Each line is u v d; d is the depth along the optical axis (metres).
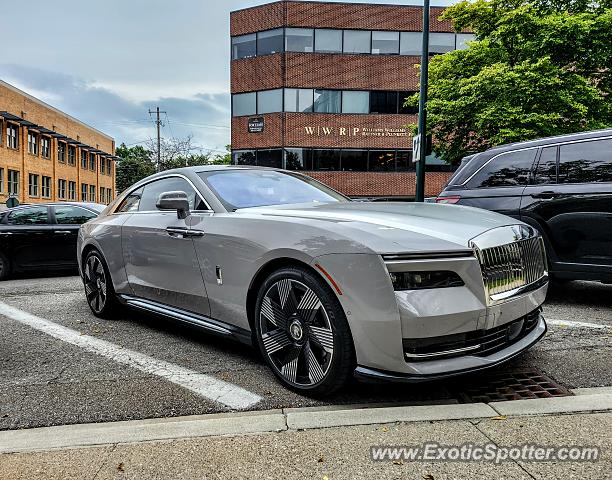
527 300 2.92
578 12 13.57
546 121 12.63
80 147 45.25
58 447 2.26
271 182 4.12
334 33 25.86
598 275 4.77
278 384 3.10
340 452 2.15
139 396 2.95
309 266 2.78
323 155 26.02
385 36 26.06
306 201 3.90
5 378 3.31
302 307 2.82
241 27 26.56
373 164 26.31
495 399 2.79
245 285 3.18
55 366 3.55
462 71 15.09
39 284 7.78
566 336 4.01
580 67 13.42
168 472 2.03
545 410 2.49
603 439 2.20
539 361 3.41
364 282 2.51
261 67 26.11
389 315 2.45
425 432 2.31
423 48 11.24
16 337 4.36
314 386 2.79
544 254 3.29
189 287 3.68
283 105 25.70
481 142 15.28
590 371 3.21
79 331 4.54
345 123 26.08
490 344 2.75
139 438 2.32
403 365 2.46
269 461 2.10
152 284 4.13
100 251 4.86
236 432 2.36
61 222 8.89
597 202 4.74
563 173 5.05
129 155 75.12
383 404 2.74
